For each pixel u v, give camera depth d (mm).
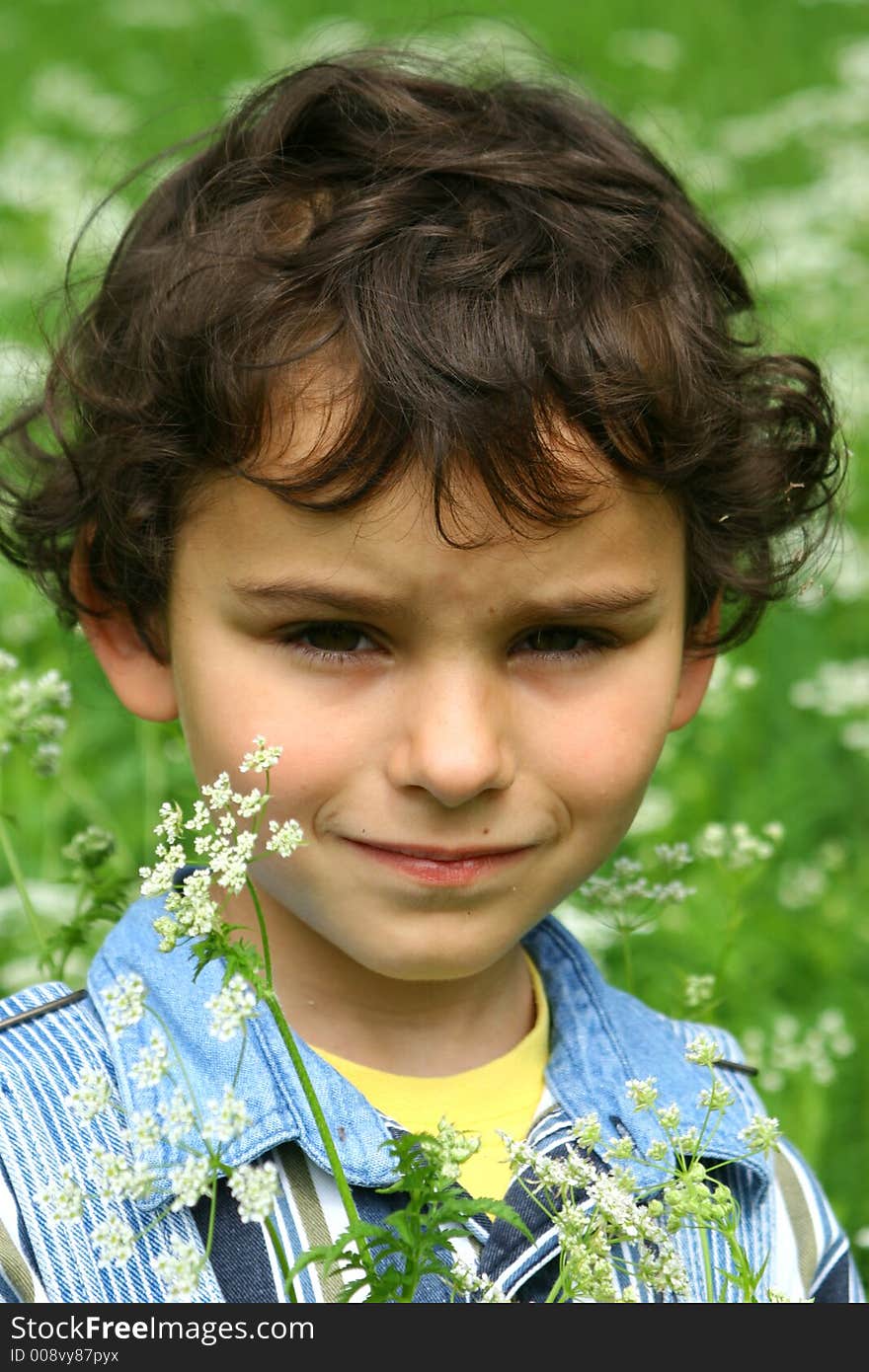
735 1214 1813
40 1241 1720
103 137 7047
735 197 6855
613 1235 1720
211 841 1439
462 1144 1469
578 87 2656
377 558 1695
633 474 1802
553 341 1794
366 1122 1789
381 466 1690
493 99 2312
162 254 2082
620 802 1849
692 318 2072
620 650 1838
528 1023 2043
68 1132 1770
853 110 7125
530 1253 1777
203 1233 1730
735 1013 3170
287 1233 1730
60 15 10570
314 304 1805
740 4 11578
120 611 2051
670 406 1886
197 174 2217
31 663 3889
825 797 3961
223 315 1838
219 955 1413
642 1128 1965
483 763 1690
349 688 1745
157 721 2064
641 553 1819
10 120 8109
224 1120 1372
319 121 2135
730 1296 1948
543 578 1731
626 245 2021
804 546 2500
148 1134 1386
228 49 10039
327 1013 1919
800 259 5566
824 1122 2857
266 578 1732
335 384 1740
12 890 3068
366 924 1775
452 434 1693
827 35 11117
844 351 4973
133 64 9602
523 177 2010
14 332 3934
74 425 2260
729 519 2139
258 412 1740
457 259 1848
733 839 3248
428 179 1979
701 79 10000
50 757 2434
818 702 3877
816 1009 3244
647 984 3098
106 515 2010
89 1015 1890
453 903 1768
